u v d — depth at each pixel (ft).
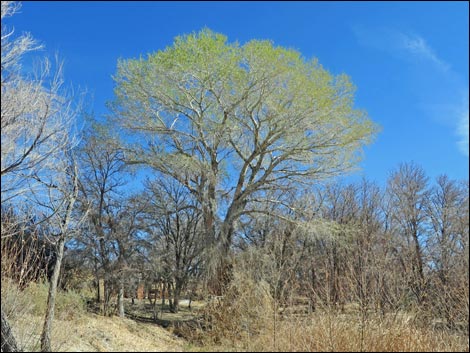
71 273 53.16
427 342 32.96
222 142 60.64
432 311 42.04
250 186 61.21
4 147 25.04
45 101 26.55
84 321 42.16
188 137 60.39
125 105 57.67
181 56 56.13
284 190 63.52
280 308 43.68
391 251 60.64
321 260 57.93
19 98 25.67
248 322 41.91
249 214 62.85
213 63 56.39
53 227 29.84
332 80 57.98
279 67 54.85
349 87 58.65
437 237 54.39
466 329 35.53
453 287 38.99
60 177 29.27
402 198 71.61
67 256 51.44
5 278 28.43
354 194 81.25
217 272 54.70
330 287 43.42
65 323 36.17
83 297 49.88
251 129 60.44
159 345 40.04
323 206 65.67
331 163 60.70
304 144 58.90
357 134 58.13
